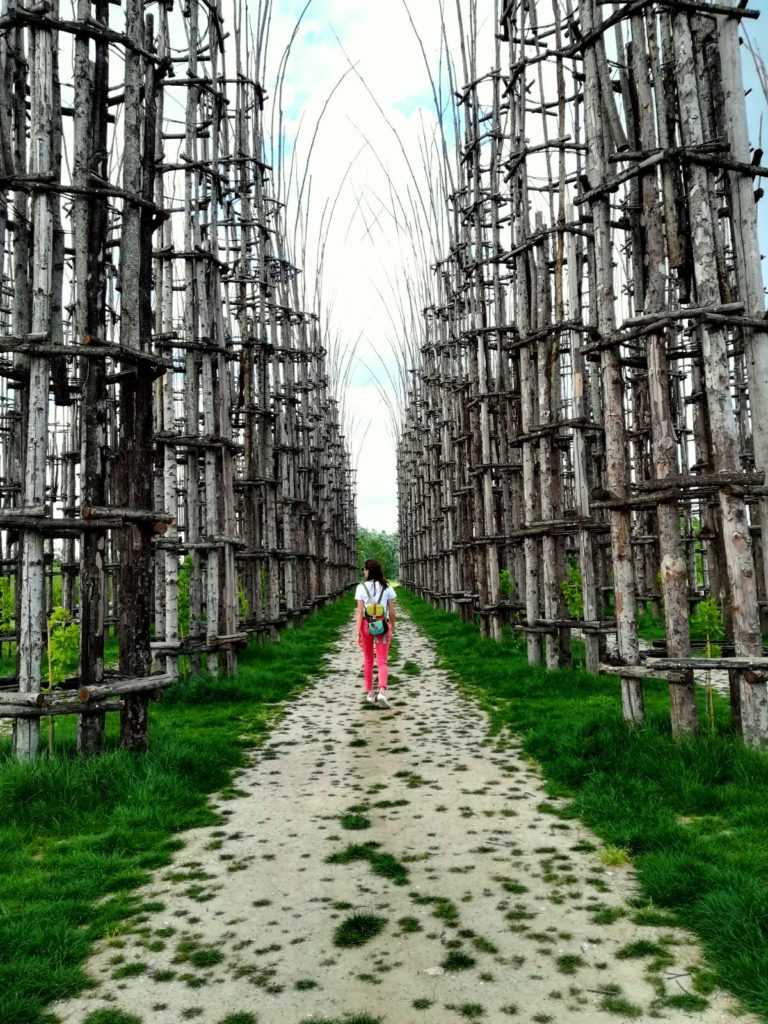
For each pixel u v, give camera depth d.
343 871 4.47
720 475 6.14
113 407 11.64
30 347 6.16
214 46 11.19
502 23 12.73
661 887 3.95
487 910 3.89
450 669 13.09
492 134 13.58
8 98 7.16
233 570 11.54
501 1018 2.92
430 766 6.87
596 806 5.32
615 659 7.26
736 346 10.69
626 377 18.20
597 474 14.23
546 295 11.48
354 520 54.44
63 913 3.89
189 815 5.55
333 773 6.72
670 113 7.01
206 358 11.01
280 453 19.30
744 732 6.08
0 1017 2.96
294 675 12.44
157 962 3.46
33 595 6.25
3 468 18.11
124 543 7.00
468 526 19.28
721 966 3.21
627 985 3.13
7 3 6.28
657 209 6.71
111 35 6.68
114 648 15.45
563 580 12.24
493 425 16.45
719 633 7.14
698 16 7.07
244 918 3.89
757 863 4.03
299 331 23.31
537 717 8.34
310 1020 2.94
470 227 15.97
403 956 3.44
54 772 5.76
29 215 7.40
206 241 11.68
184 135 10.87
